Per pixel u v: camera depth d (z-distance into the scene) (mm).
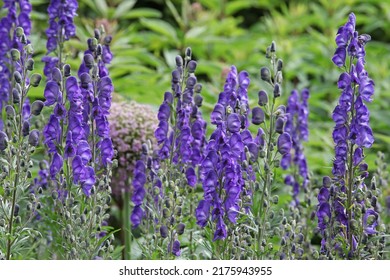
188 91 7676
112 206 11133
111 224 11086
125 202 9289
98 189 7227
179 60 7656
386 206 9195
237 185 6863
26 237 7102
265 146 7340
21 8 8938
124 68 12609
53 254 8062
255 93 12805
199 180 8336
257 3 20422
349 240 7012
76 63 11945
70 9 8281
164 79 13375
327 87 14672
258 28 19484
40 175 8375
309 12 22078
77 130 7066
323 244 7281
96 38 7801
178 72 7645
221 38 15305
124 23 18109
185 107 7676
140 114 9570
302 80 15055
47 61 8297
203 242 7246
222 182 6848
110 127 9391
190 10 16312
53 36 8312
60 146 7117
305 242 8336
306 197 8711
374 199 7207
